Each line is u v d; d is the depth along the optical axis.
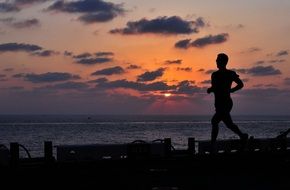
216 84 17.55
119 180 14.69
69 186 13.74
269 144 21.42
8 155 15.16
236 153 18.66
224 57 17.42
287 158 20.56
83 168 15.52
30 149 88.00
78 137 156.12
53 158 15.59
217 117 17.81
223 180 15.10
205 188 13.62
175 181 14.67
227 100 17.56
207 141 19.12
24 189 13.41
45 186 13.78
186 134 180.12
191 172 16.80
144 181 14.61
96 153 16.67
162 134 179.62
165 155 18.03
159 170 16.66
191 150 18.70
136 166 16.66
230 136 147.12
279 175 16.48
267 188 13.79
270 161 19.58
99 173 15.65
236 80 17.45
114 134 178.75
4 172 14.12
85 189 13.38
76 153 16.33
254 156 18.98
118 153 17.11
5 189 13.43
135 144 17.20
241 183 14.60
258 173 16.95
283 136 22.03
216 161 17.83
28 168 14.61
